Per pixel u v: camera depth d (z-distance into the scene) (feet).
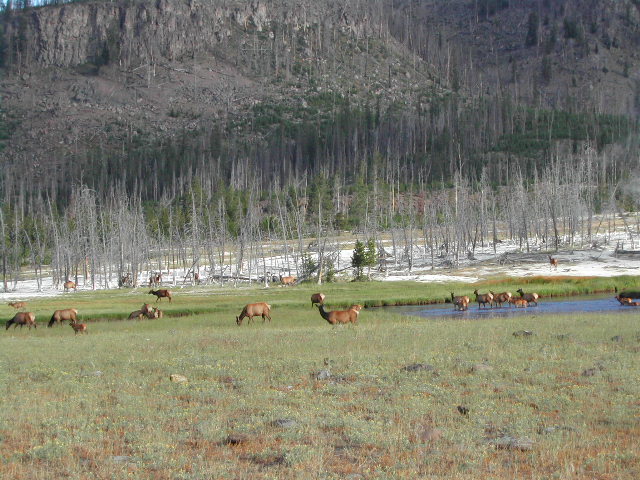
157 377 269.23
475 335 368.07
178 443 183.62
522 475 155.12
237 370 277.64
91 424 201.77
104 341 400.47
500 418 199.21
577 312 604.90
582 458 165.17
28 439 189.78
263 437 184.96
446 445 175.94
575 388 231.30
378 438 179.83
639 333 354.95
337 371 270.05
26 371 289.12
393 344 339.77
